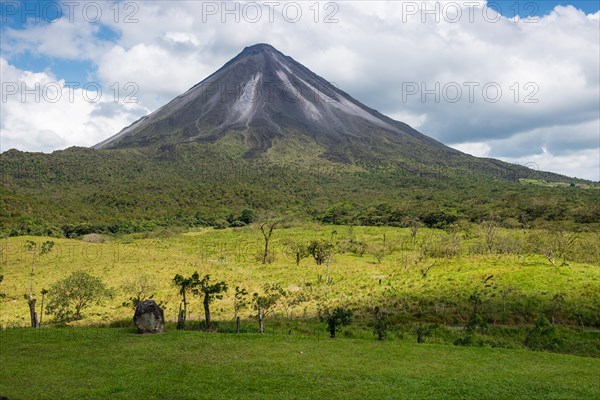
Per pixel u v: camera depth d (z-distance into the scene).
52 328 30.84
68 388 18.09
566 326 40.03
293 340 27.53
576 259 71.19
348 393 18.16
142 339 26.47
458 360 24.45
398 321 42.88
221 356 23.19
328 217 161.38
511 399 18.36
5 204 135.00
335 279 67.31
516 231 105.25
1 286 63.50
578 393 19.38
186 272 74.00
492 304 45.59
